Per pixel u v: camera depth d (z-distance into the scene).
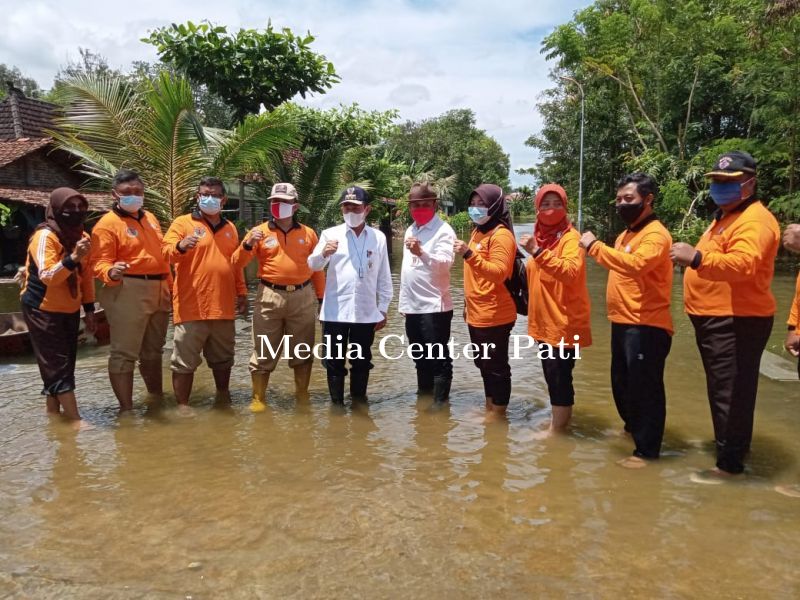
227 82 15.40
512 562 2.90
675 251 3.56
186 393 5.28
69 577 2.77
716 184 3.73
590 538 3.12
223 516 3.36
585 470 4.00
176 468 4.04
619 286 4.18
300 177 16.05
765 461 4.12
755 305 3.70
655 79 22.45
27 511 3.42
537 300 4.61
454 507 3.47
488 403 5.26
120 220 5.06
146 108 11.14
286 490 3.69
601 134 26.50
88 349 7.59
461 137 54.56
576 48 23.61
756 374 3.79
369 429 4.81
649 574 2.80
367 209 5.33
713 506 3.47
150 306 5.19
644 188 4.06
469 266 5.06
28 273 4.80
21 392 5.75
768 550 3.00
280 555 2.96
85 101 11.20
